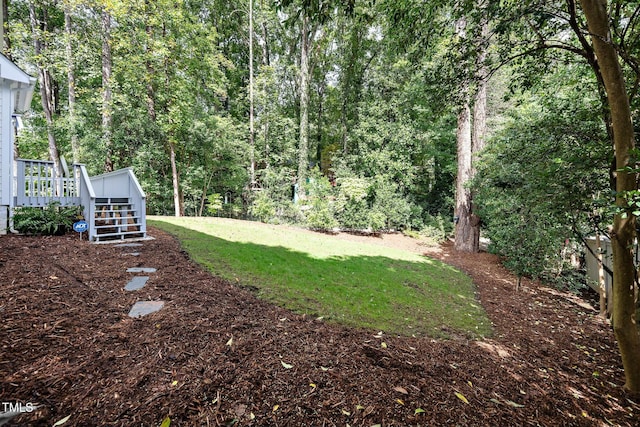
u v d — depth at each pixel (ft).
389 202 40.60
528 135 12.87
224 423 5.20
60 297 9.30
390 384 7.11
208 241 21.22
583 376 9.87
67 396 5.36
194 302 10.29
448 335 11.53
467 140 32.24
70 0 32.86
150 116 37.70
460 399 7.04
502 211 19.61
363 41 47.47
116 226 19.12
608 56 7.04
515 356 10.61
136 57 33.53
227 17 51.55
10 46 35.17
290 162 46.88
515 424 6.56
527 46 10.96
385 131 42.65
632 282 8.24
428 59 20.99
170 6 34.27
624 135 7.14
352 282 16.70
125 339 7.45
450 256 31.09
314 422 5.51
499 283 22.56
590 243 19.62
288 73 55.01
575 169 10.43
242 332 8.63
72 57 36.29
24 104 23.86
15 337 6.88
